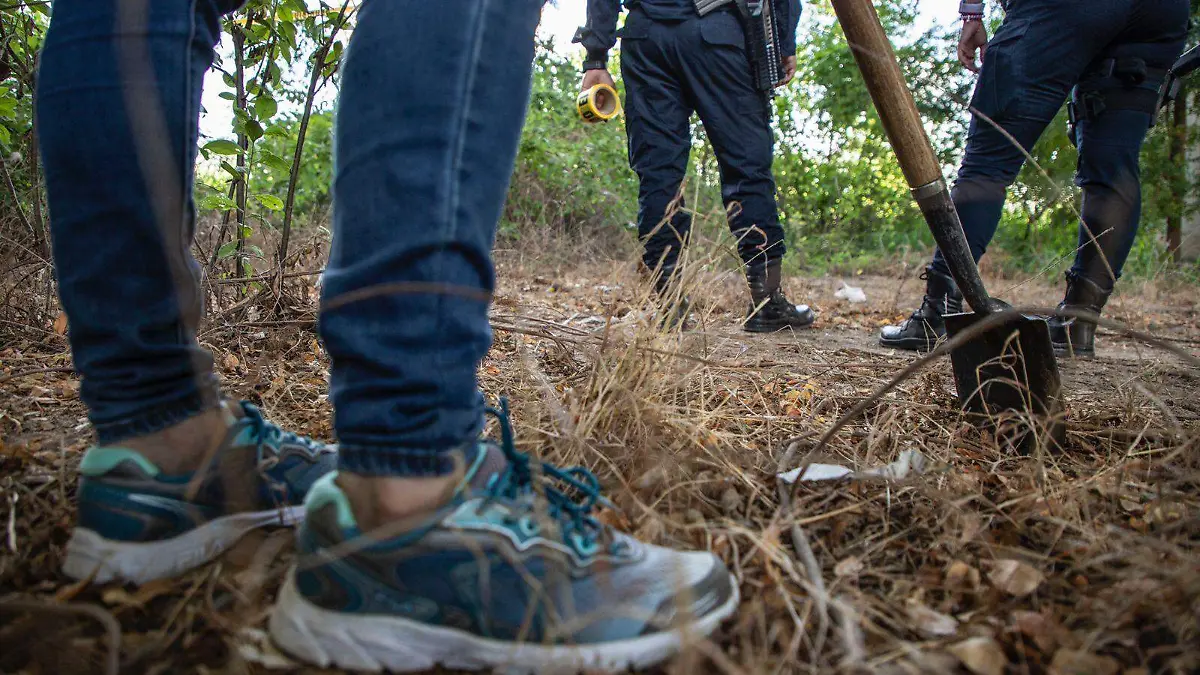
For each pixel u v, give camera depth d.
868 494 1.35
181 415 1.00
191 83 0.97
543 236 5.73
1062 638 0.93
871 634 0.95
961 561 1.12
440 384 0.88
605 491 1.30
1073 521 1.23
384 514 0.88
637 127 3.11
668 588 0.91
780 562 1.02
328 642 0.87
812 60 8.20
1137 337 0.99
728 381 2.02
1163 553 1.09
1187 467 1.36
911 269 6.11
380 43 0.91
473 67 0.91
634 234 5.75
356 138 0.91
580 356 2.29
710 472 1.39
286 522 1.13
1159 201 6.11
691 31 2.95
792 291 5.11
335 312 0.89
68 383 1.83
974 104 2.65
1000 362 1.55
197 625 0.93
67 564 0.98
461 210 0.90
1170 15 2.54
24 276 2.33
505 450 1.01
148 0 0.93
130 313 0.95
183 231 0.98
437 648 0.88
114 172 0.91
